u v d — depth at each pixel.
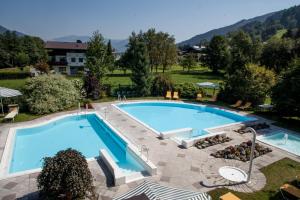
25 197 9.09
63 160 7.81
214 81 50.16
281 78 21.39
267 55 47.44
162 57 60.69
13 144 14.48
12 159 13.03
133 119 19.72
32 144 15.72
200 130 20.27
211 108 25.23
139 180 10.51
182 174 11.14
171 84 30.38
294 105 19.91
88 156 14.50
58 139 16.72
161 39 60.12
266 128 18.69
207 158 12.84
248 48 58.00
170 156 12.96
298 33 85.06
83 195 7.93
